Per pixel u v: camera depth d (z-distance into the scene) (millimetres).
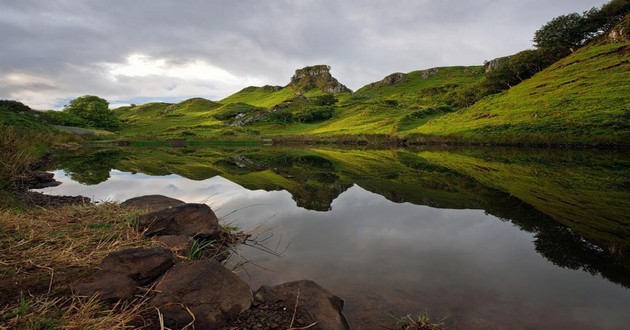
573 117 43250
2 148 12547
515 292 4590
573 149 34906
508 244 6586
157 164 24500
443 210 9609
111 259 4270
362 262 5699
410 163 24859
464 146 46094
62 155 29781
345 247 6461
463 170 19812
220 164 24891
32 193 10430
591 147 35750
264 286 4246
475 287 4746
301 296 3961
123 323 3189
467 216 8859
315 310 3748
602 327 3758
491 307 4203
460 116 64688
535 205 10133
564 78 60938
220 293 3799
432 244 6629
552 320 3908
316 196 11844
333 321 3643
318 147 55656
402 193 12406
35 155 16906
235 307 3732
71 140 52500
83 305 3373
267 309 3852
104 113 112375
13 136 13375
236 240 6879
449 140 52406
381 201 10969
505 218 8617
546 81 63219
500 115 55031
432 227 7840
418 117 78250
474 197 11516
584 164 21547
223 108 164250
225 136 88438
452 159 27672
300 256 6000
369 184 14656
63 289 3738
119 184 14383
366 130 78938
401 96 143375
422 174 18203
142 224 6328
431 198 11398
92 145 57219
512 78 76500
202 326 3445
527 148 38156
